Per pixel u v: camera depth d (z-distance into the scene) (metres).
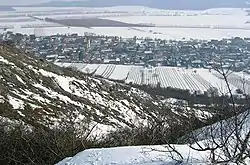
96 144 6.02
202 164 3.98
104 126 16.72
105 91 31.59
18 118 14.73
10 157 5.60
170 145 4.51
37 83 24.42
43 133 5.86
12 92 19.56
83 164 4.35
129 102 30.53
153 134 6.33
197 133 5.40
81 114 21.59
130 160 4.32
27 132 6.25
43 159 5.66
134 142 6.24
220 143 4.45
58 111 19.94
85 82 31.23
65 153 5.59
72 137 5.89
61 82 27.83
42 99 21.28
